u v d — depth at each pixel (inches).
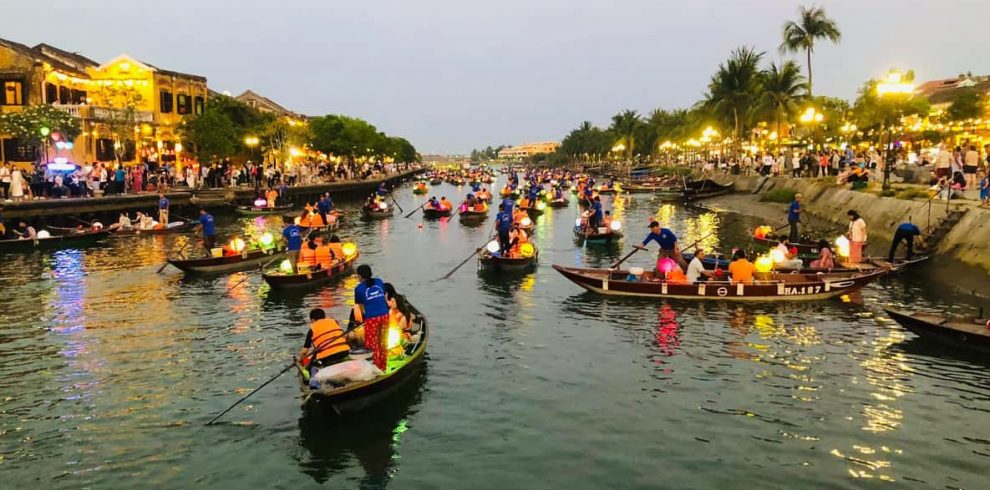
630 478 348.5
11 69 1733.5
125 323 641.6
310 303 720.3
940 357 527.5
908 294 730.2
